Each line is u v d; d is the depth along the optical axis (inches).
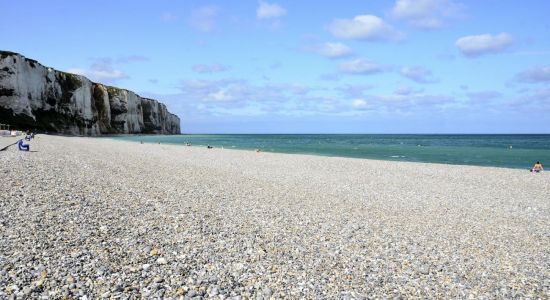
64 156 1253.7
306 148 3161.9
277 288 315.6
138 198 626.8
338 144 4197.8
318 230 510.9
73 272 306.0
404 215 645.9
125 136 5762.8
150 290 290.7
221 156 1844.2
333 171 1288.1
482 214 684.7
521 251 469.4
